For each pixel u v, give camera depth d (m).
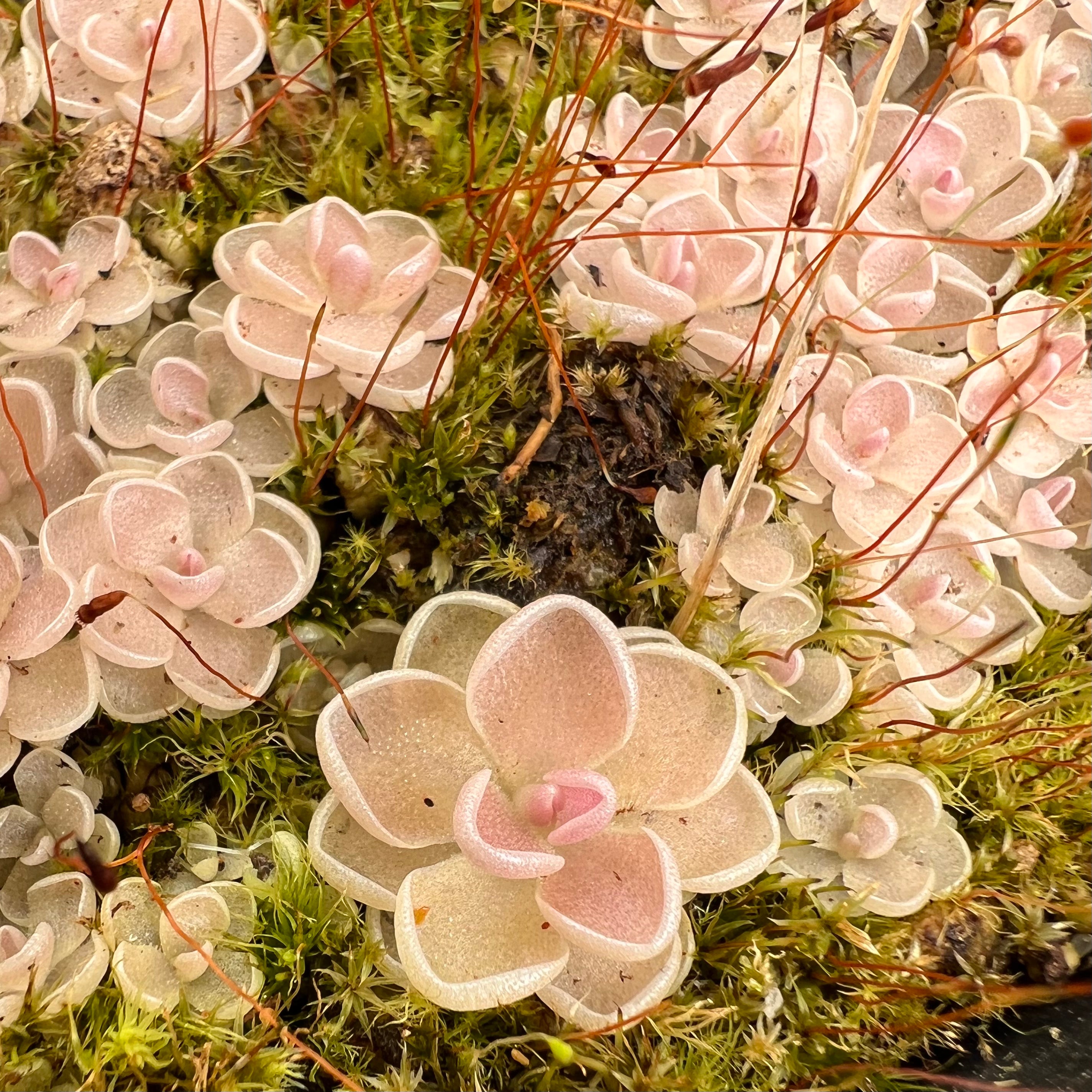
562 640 0.09
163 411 0.09
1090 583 0.10
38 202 0.10
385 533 0.09
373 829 0.08
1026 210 0.10
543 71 0.11
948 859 0.09
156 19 0.10
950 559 0.10
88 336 0.09
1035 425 0.10
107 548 0.09
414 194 0.10
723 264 0.10
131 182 0.10
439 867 0.09
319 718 0.09
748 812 0.09
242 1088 0.08
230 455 0.09
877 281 0.10
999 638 0.09
